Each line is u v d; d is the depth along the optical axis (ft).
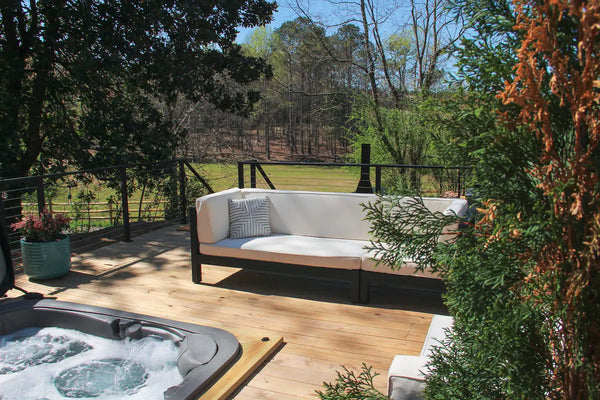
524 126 3.07
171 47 26.11
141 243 18.38
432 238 3.96
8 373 8.75
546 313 3.32
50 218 13.80
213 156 47.47
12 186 24.56
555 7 2.79
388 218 4.17
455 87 3.41
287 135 106.63
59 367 8.91
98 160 25.95
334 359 8.95
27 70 24.85
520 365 3.26
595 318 3.06
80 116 26.27
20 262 15.90
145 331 9.89
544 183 2.94
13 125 23.97
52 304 10.87
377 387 7.92
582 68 2.92
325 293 12.61
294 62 53.83
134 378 8.51
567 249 3.02
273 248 12.41
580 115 2.79
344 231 13.53
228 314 11.19
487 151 3.20
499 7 3.26
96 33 23.94
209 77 29.32
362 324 10.59
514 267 3.32
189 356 8.46
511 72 3.09
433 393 4.15
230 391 7.67
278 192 14.38
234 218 13.75
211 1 26.03
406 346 9.50
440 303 11.86
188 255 16.57
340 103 45.34
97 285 13.32
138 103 28.68
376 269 11.52
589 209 2.93
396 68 40.55
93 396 7.88
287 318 10.93
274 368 8.60
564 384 3.31
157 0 24.52
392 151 34.42
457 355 4.20
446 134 3.57
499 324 3.23
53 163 28.22
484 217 3.27
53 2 23.18
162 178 26.81
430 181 31.78
